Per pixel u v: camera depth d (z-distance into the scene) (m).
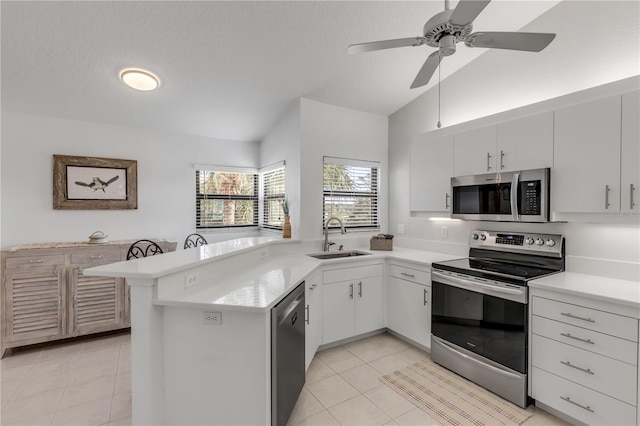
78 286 3.10
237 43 2.46
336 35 2.48
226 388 1.61
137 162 3.74
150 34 2.28
